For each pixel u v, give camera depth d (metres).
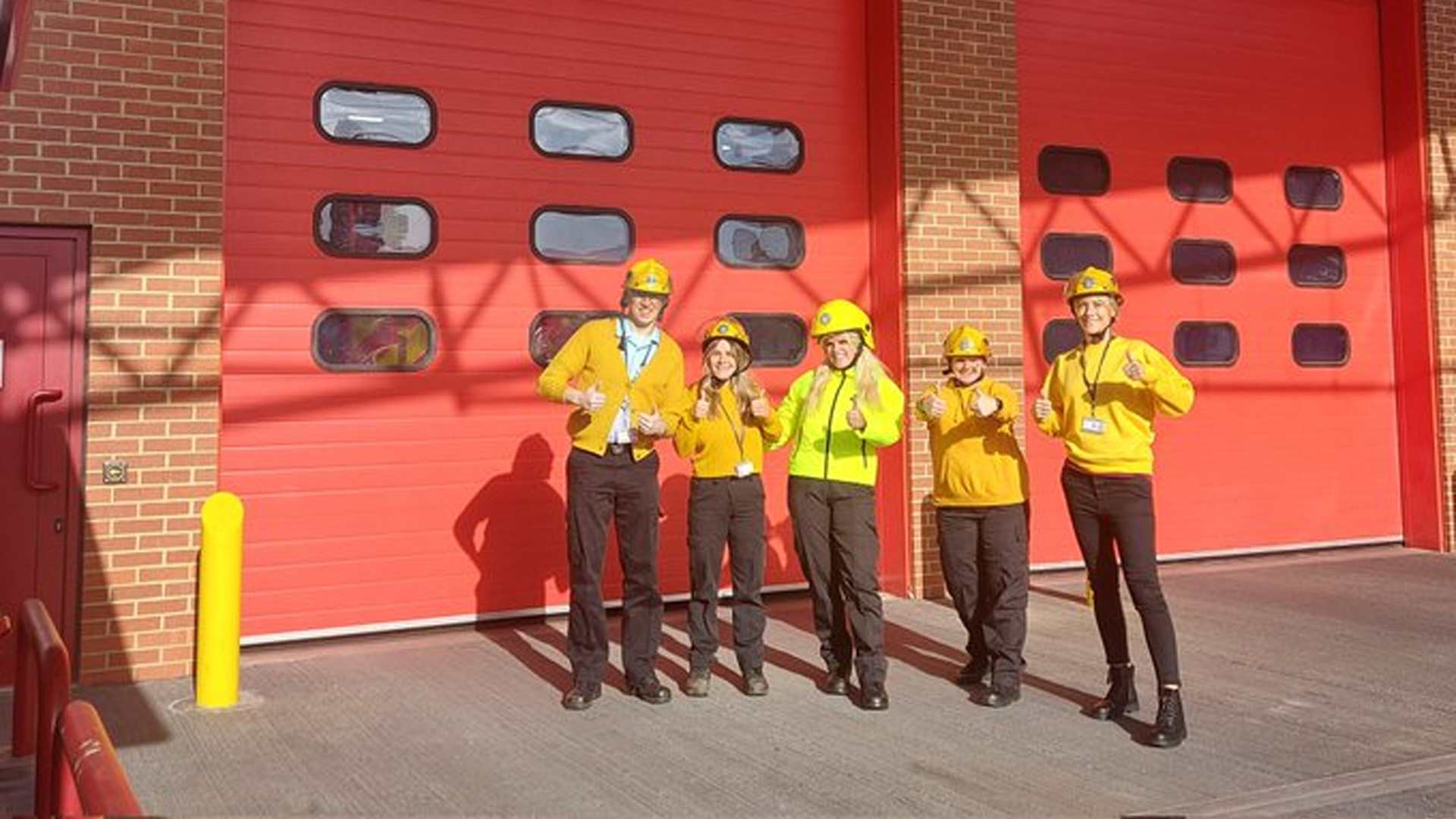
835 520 4.96
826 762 4.16
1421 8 9.83
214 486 5.68
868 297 8.02
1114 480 4.52
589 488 4.88
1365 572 8.58
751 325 7.64
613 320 5.04
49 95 5.45
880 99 7.94
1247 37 9.45
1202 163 9.23
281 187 6.38
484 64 6.94
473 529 6.76
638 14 7.41
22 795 3.78
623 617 5.11
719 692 5.20
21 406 5.44
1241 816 3.62
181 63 5.71
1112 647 4.75
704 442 5.09
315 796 3.78
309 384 6.39
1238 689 5.25
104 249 5.51
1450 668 5.64
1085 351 4.68
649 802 3.74
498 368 6.87
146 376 5.57
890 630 6.62
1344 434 9.70
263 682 5.42
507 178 6.96
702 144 7.55
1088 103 8.75
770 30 7.82
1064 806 3.69
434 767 4.10
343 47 6.57
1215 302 9.20
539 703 5.02
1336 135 9.83
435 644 6.30
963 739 4.45
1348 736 4.50
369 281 6.56
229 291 6.22
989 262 7.96
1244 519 9.25
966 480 5.04
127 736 4.53
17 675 4.19
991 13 8.11
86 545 5.42
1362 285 9.86
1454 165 9.83
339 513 6.43
